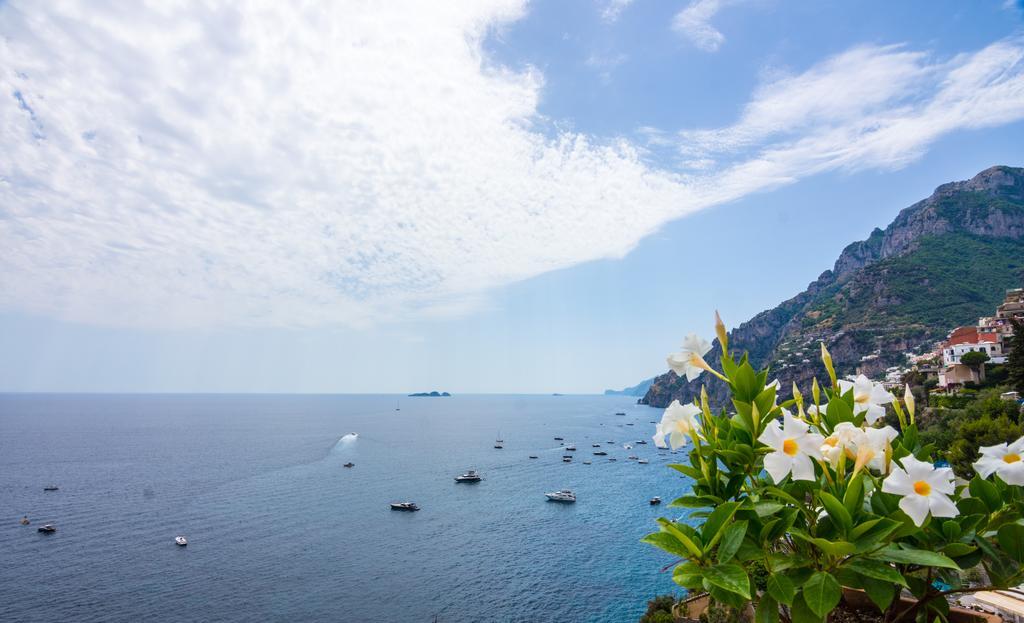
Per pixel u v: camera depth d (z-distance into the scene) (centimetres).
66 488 8844
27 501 7912
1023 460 223
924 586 247
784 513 232
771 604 217
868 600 306
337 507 7619
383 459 12262
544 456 12706
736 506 226
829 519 229
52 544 5897
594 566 5225
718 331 283
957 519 244
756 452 253
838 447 228
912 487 200
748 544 231
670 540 229
